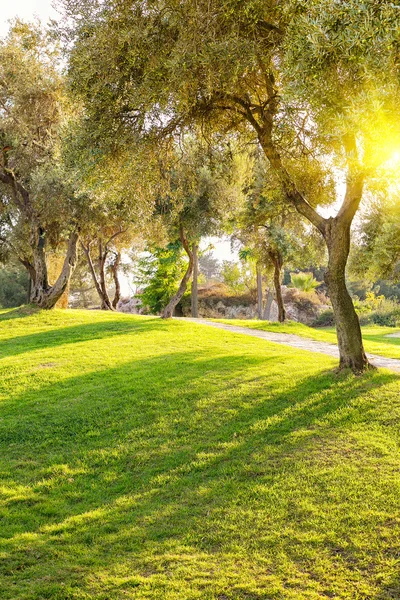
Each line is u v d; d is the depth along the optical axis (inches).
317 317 1824.6
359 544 203.8
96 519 248.8
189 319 1125.7
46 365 548.7
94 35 368.8
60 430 367.6
